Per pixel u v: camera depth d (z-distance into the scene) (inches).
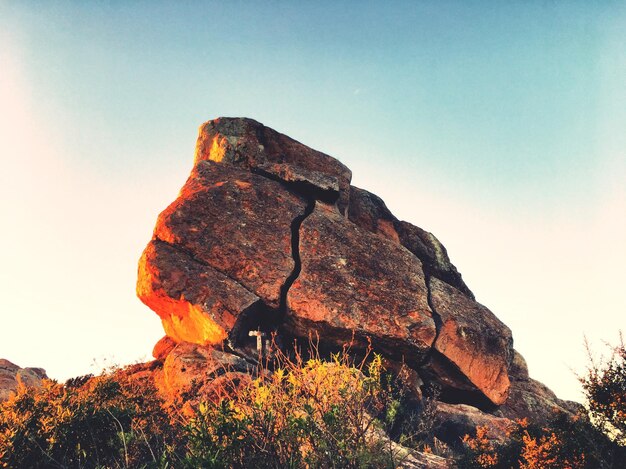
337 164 828.0
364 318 582.2
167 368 518.6
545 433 370.0
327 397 202.1
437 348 606.5
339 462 182.9
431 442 485.7
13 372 564.1
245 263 603.5
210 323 550.0
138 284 599.2
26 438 231.9
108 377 311.7
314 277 603.8
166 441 253.9
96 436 247.0
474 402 635.5
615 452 271.6
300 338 590.6
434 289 675.4
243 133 787.4
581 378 285.4
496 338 648.4
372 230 818.8
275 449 185.5
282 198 704.4
